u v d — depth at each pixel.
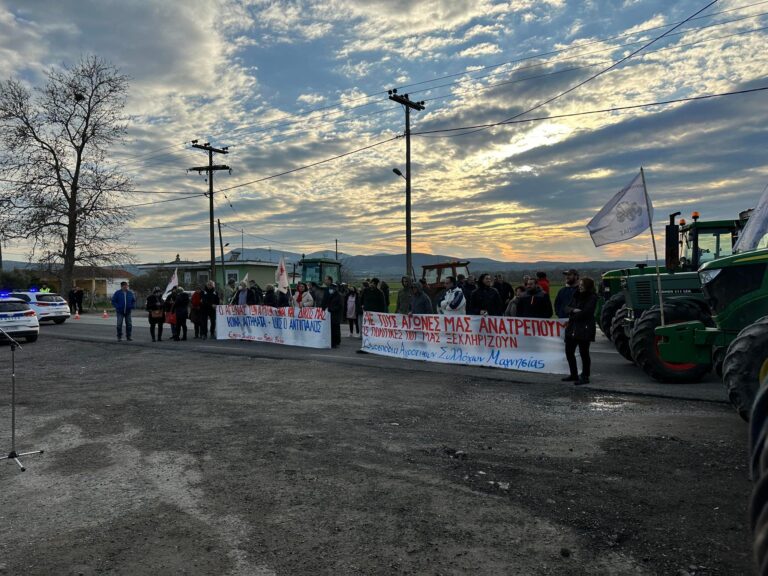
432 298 19.94
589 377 8.85
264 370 10.09
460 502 3.90
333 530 3.50
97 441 5.69
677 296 9.25
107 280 59.94
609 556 3.10
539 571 2.96
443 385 8.43
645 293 9.84
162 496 4.14
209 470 4.70
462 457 4.91
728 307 6.67
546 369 9.52
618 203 8.42
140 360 11.92
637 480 4.23
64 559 3.18
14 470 4.84
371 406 7.01
